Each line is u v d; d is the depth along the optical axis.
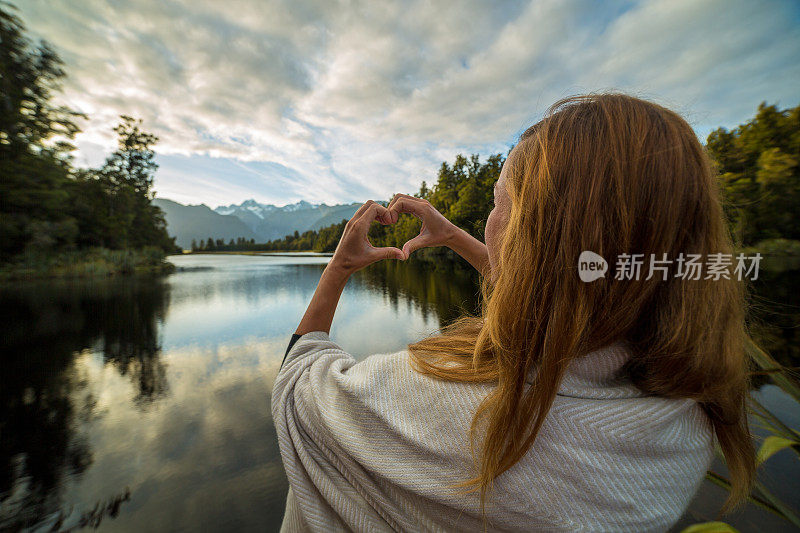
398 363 0.50
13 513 2.24
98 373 4.77
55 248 21.73
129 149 41.00
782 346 2.58
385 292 11.16
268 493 2.39
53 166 21.75
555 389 0.38
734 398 0.43
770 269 7.16
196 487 2.46
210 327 7.41
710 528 0.72
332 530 0.48
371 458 0.45
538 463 0.39
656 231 0.36
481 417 0.41
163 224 51.78
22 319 8.41
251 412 3.55
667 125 0.40
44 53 20.48
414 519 0.44
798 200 7.84
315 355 0.61
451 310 7.84
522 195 0.44
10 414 3.59
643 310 0.38
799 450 0.85
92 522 2.19
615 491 0.37
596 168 0.39
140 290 13.91
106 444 3.02
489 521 0.41
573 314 0.38
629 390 0.40
